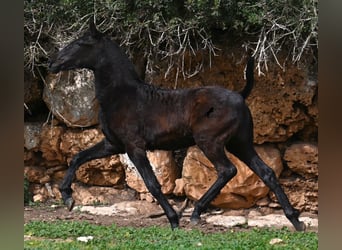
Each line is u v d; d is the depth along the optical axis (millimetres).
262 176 27156
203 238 25094
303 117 34062
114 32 35250
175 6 32969
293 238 25578
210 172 33719
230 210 34125
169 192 34844
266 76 33875
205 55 34688
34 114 37938
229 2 32562
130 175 35531
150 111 27250
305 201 34000
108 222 31344
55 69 27516
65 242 24578
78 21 34219
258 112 34125
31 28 35438
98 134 36000
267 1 32531
